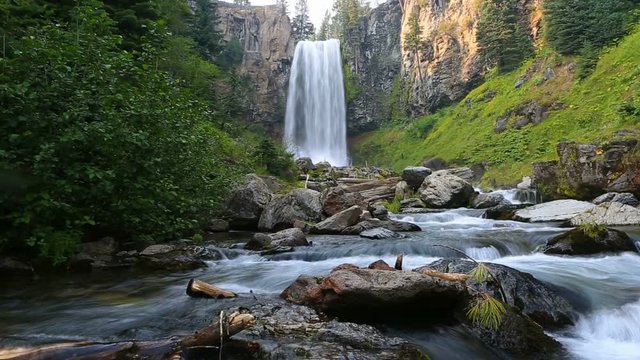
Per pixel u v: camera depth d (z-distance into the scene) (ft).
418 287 19.93
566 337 21.08
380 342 17.22
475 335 19.48
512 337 19.08
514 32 170.81
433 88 208.23
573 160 67.15
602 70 116.37
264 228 54.80
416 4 242.78
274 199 57.06
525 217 58.65
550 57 141.28
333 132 233.96
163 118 37.24
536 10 172.45
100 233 36.17
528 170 109.40
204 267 33.12
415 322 20.67
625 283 26.89
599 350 19.63
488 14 179.22
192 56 90.22
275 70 243.81
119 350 15.49
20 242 30.78
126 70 37.63
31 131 29.68
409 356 16.17
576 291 24.99
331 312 20.36
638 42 111.04
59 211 31.58
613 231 35.83
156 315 21.52
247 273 30.76
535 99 131.03
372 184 90.17
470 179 98.07
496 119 143.84
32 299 24.53
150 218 36.83
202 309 22.12
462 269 24.52
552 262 32.96
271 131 228.84
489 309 18.22
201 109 51.90
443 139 166.71
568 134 110.11
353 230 49.67
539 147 114.93
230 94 128.06
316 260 35.47
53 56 31.17
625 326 21.43
